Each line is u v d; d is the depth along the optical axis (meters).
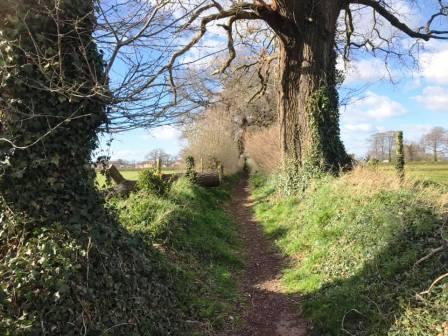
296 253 10.39
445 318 5.00
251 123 41.75
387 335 5.32
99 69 5.64
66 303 4.65
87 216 5.83
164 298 6.43
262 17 16.23
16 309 4.44
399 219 7.73
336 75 17.08
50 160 5.59
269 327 6.94
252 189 27.89
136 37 4.68
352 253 8.03
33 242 5.20
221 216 15.67
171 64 4.93
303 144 16.11
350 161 15.70
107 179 6.82
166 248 8.76
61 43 5.38
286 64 16.97
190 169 20.48
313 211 11.72
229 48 15.80
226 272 9.31
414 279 6.04
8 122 5.46
